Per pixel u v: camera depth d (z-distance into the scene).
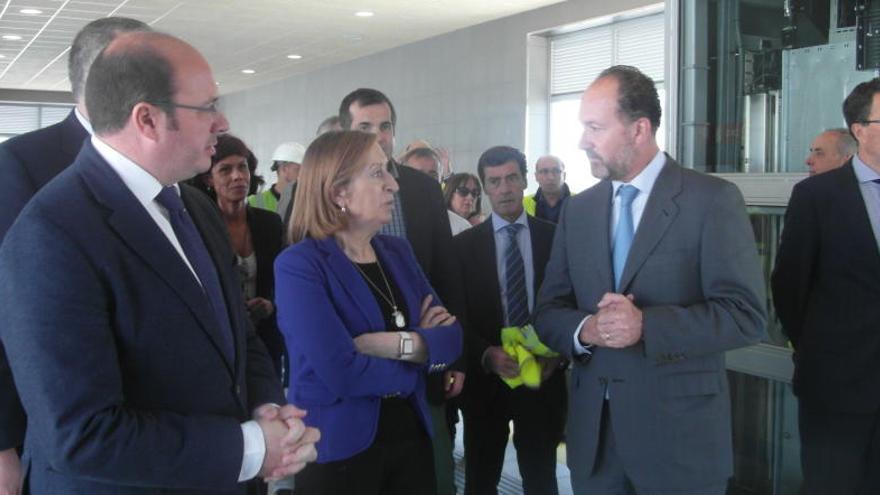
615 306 1.67
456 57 10.00
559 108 8.98
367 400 1.75
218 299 1.32
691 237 1.72
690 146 2.54
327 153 1.82
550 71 9.05
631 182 1.80
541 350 2.26
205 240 1.39
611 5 7.86
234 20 9.26
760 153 2.49
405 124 11.11
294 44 10.95
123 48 1.18
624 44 8.09
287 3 8.36
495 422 2.52
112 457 1.07
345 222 1.83
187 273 1.21
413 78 10.88
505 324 2.51
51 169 1.52
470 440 2.54
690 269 1.73
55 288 1.06
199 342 1.21
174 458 1.12
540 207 4.84
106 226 1.14
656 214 1.75
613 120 1.73
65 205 1.12
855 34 2.22
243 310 1.45
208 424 1.17
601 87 1.74
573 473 1.91
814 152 2.31
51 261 1.07
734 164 2.54
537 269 2.53
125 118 1.17
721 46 2.51
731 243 1.69
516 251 2.53
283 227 2.72
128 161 1.20
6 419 1.30
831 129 2.29
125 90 1.16
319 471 1.73
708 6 2.50
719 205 1.71
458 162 10.09
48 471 1.16
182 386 1.19
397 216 2.28
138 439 1.09
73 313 1.07
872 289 1.93
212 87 1.23
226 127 1.27
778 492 2.42
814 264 2.04
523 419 2.46
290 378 1.81
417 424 1.85
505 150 2.52
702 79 2.53
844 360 1.97
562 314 1.88
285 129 14.73
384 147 2.31
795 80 2.37
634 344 1.74
